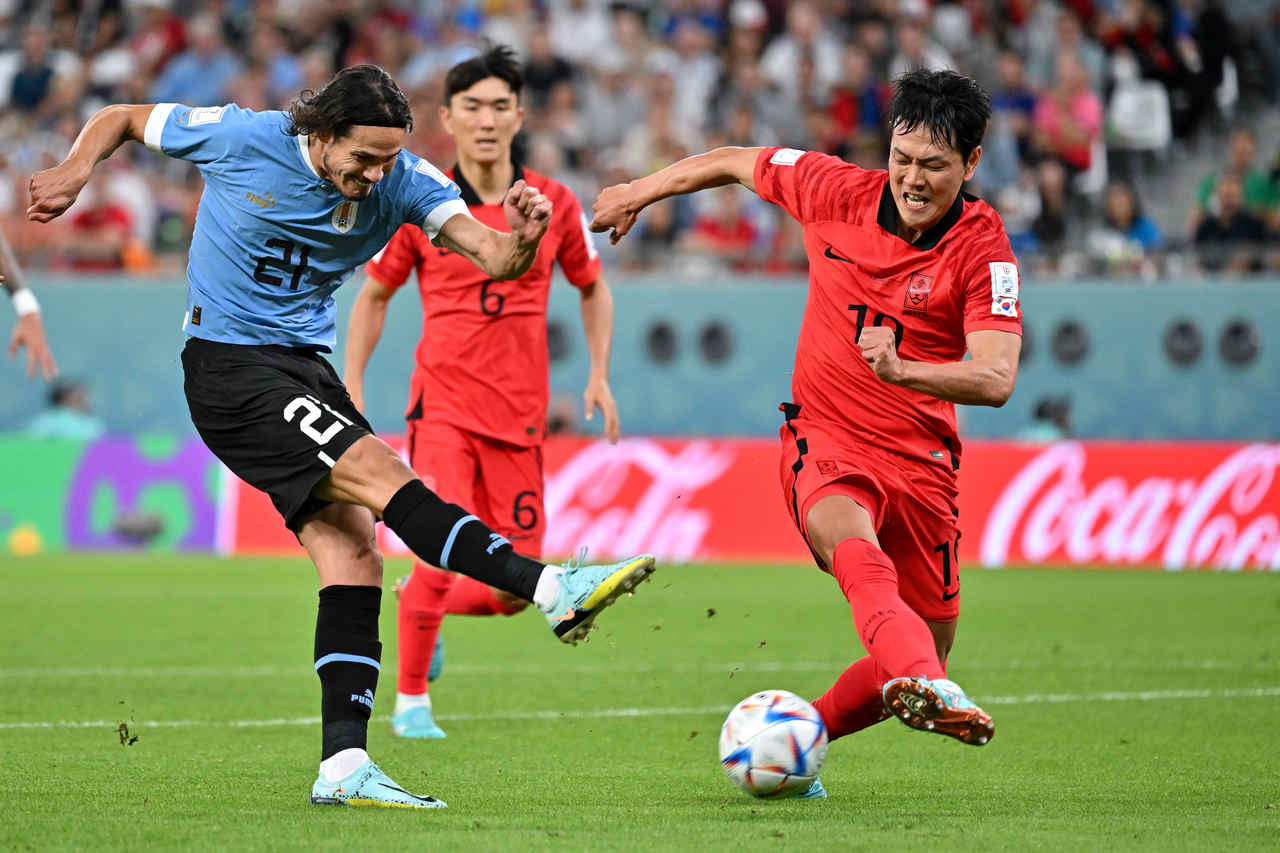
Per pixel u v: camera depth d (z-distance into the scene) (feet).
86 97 233.14
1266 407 191.62
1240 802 54.70
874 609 49.08
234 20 242.58
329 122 48.47
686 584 153.28
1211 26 232.32
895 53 227.81
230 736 69.72
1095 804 54.13
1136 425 193.57
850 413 54.75
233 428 51.19
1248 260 197.06
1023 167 220.02
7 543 181.57
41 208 49.98
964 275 52.95
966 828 48.67
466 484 77.77
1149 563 172.14
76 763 61.57
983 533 174.09
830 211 55.26
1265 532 171.22
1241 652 105.60
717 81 233.35
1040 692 86.79
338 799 51.57
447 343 77.56
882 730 73.31
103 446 183.32
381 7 239.50
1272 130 230.89
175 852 43.60
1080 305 193.26
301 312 52.70
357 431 50.37
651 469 173.88
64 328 196.54
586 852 43.91
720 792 56.34
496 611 78.02
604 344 82.64
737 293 192.75
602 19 246.88
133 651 102.53
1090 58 231.09
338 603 52.08
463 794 55.62
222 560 172.45
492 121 77.36
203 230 51.96
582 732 73.00
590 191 216.13
